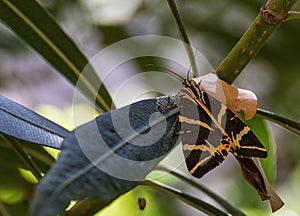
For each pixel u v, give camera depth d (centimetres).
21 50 64
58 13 66
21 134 34
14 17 38
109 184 31
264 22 37
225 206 42
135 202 52
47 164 41
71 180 30
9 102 35
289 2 37
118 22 68
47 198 30
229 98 36
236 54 37
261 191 36
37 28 38
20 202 46
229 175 68
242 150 35
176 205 60
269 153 43
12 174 46
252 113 36
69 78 39
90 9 68
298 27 68
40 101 68
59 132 35
